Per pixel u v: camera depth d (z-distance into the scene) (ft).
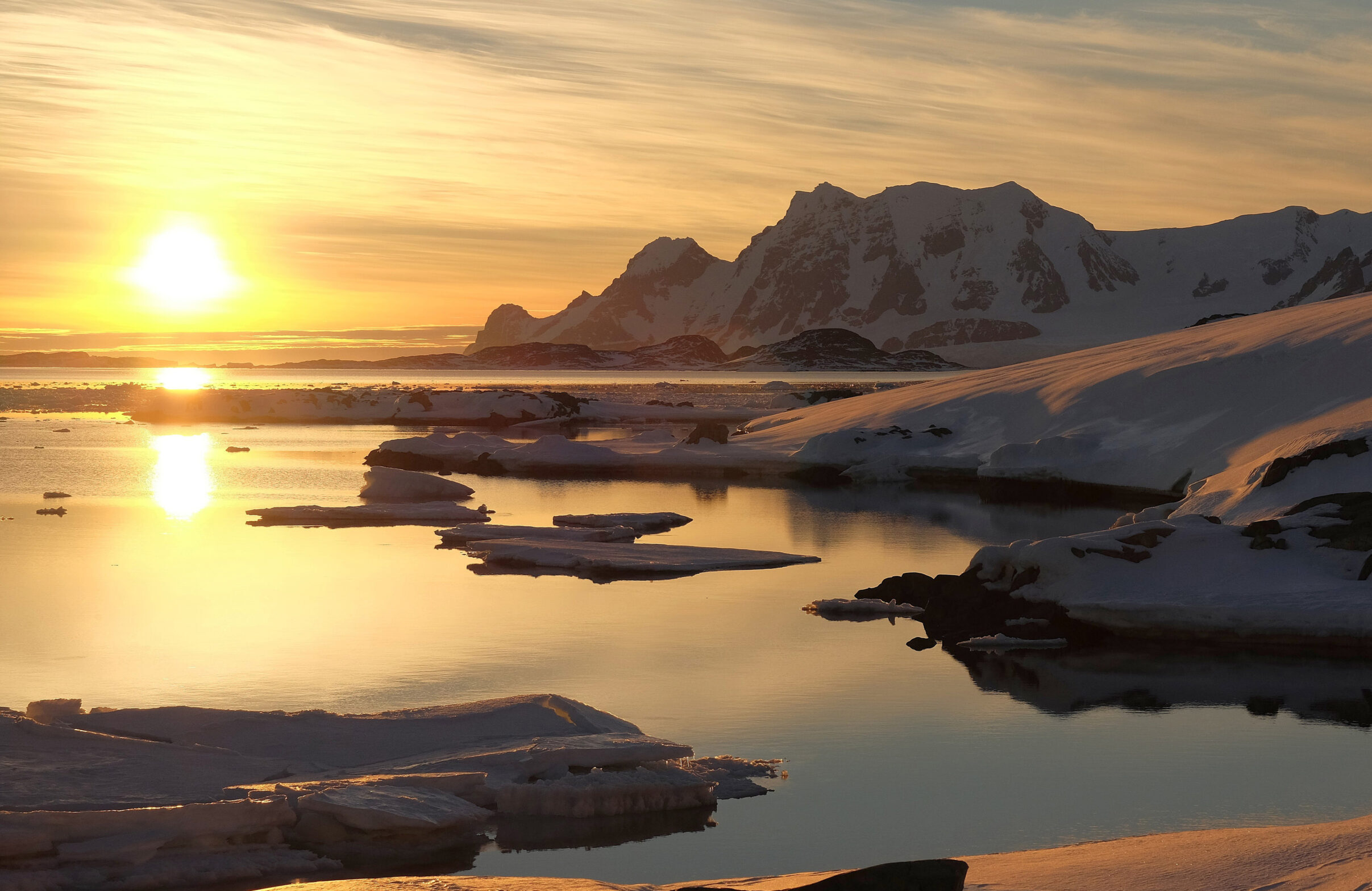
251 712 52.70
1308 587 79.61
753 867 42.04
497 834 43.52
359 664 71.46
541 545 113.91
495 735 51.70
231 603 89.56
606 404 433.89
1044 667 72.79
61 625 81.76
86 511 144.05
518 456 211.00
